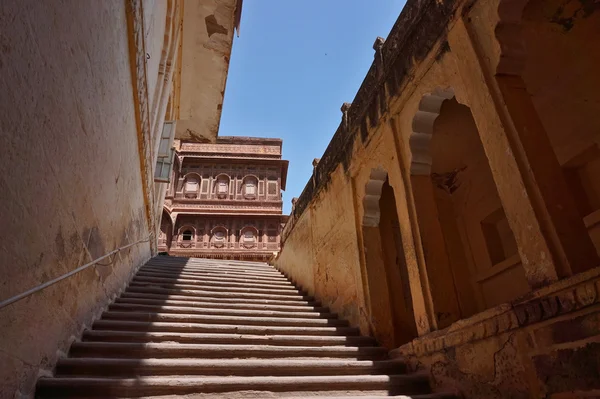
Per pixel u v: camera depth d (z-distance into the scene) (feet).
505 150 11.69
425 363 14.60
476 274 23.86
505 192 11.65
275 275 35.14
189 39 35.65
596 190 17.97
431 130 17.51
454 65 14.56
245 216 82.38
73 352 13.05
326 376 13.82
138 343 14.29
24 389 9.62
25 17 7.20
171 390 11.78
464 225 25.08
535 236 10.53
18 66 7.18
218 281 28.37
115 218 17.44
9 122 7.14
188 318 18.54
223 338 16.72
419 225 16.31
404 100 18.11
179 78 39.14
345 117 25.25
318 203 29.37
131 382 11.42
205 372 13.52
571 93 17.37
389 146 18.94
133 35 15.51
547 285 9.99
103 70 12.58
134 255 24.57
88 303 14.92
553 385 9.51
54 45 8.64
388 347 18.88
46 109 8.63
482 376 11.78
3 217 7.42
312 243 29.58
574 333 9.06
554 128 18.75
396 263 25.48
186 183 84.94
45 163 8.95
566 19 15.31
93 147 12.53
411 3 17.74
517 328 10.66
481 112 12.80
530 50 16.11
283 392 12.83
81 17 10.05
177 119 44.52
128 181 19.31
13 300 7.69
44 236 9.51
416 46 17.16
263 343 17.37
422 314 15.40
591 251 10.03
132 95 17.67
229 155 88.79
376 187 21.79
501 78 12.42
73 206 11.34
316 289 27.55
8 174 7.39
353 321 21.66
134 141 19.62
